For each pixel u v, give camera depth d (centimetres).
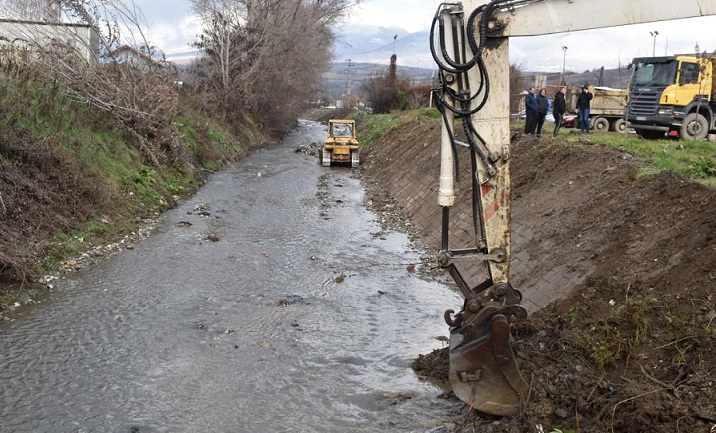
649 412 575
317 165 3089
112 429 660
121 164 1803
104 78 2027
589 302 802
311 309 1034
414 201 1934
